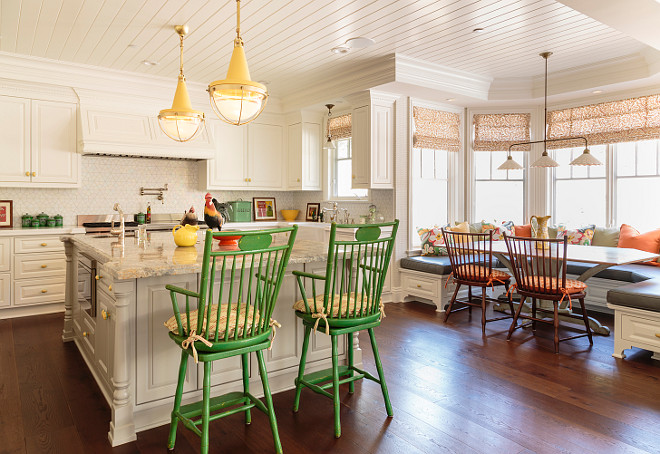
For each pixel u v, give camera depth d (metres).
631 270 4.46
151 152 5.25
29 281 4.65
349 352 2.79
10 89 4.63
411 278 5.27
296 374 2.88
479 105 5.87
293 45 4.18
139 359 2.30
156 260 2.35
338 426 2.26
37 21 3.59
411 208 5.46
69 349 3.60
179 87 3.35
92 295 2.97
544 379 2.98
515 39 4.07
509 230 5.73
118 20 3.57
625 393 2.76
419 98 5.47
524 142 5.61
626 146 5.18
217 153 5.92
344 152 6.32
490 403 2.62
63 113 4.93
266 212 6.79
